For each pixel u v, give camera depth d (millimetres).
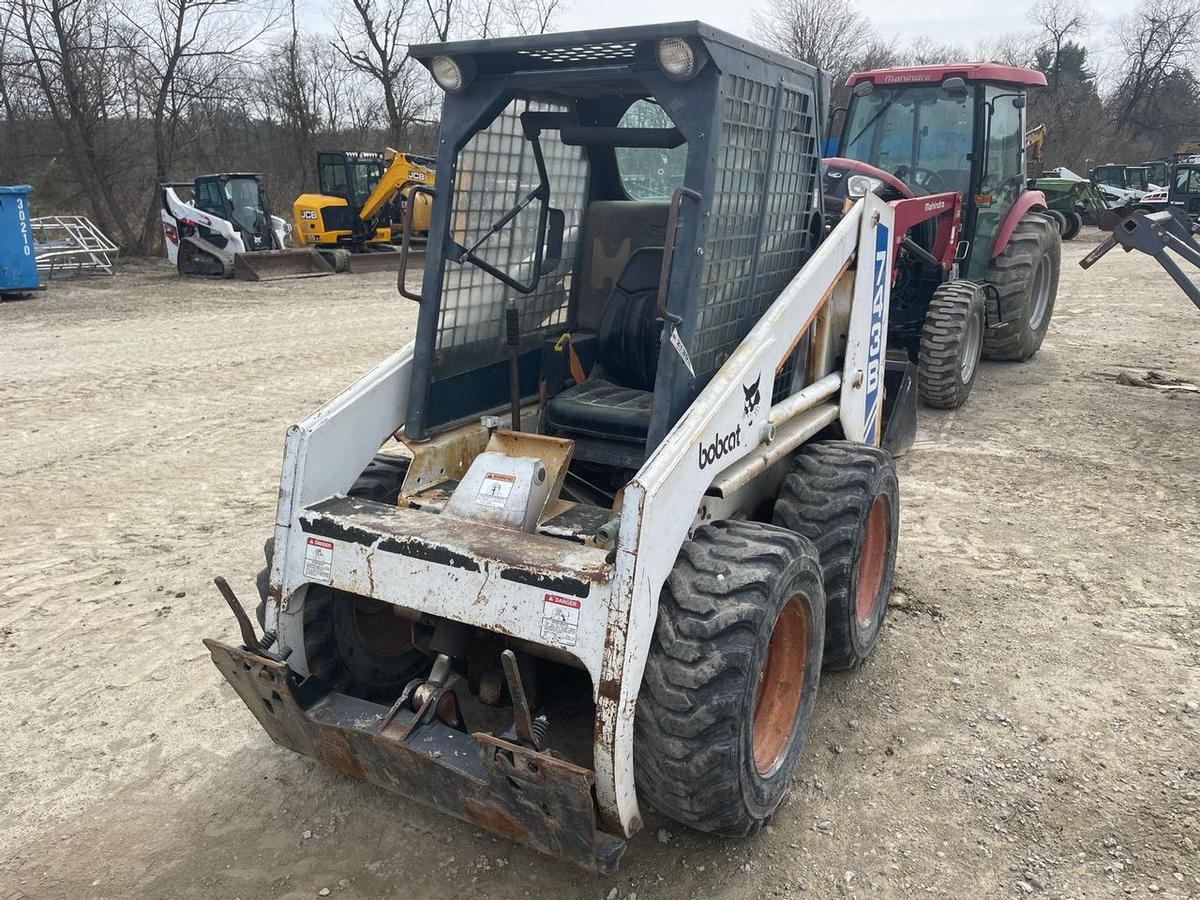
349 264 19156
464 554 2727
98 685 4012
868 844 3078
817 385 3854
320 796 3350
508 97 3289
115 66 23391
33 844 3135
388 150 20984
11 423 7824
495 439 3305
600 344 3887
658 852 3053
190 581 4918
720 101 2941
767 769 3025
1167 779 3350
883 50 45500
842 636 3725
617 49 3021
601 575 2545
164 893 2924
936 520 5645
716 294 3248
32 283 15203
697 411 2854
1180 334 11125
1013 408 8016
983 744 3561
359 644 3482
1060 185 22703
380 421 3451
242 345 11188
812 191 3922
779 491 3990
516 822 2693
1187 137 58500
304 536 3033
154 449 7145
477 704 3746
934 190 8117
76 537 5500
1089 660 4117
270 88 31484
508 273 3768
